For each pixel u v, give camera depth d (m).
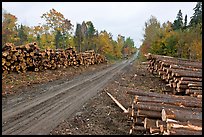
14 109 10.02
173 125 6.21
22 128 7.89
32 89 14.48
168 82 16.44
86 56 34.84
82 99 12.38
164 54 41.06
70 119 8.93
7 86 14.30
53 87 15.62
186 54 38.72
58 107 10.60
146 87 17.08
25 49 19.58
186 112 6.63
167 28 50.56
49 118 9.00
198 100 8.62
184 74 13.40
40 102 11.40
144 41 56.72
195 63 16.27
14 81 15.85
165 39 42.09
